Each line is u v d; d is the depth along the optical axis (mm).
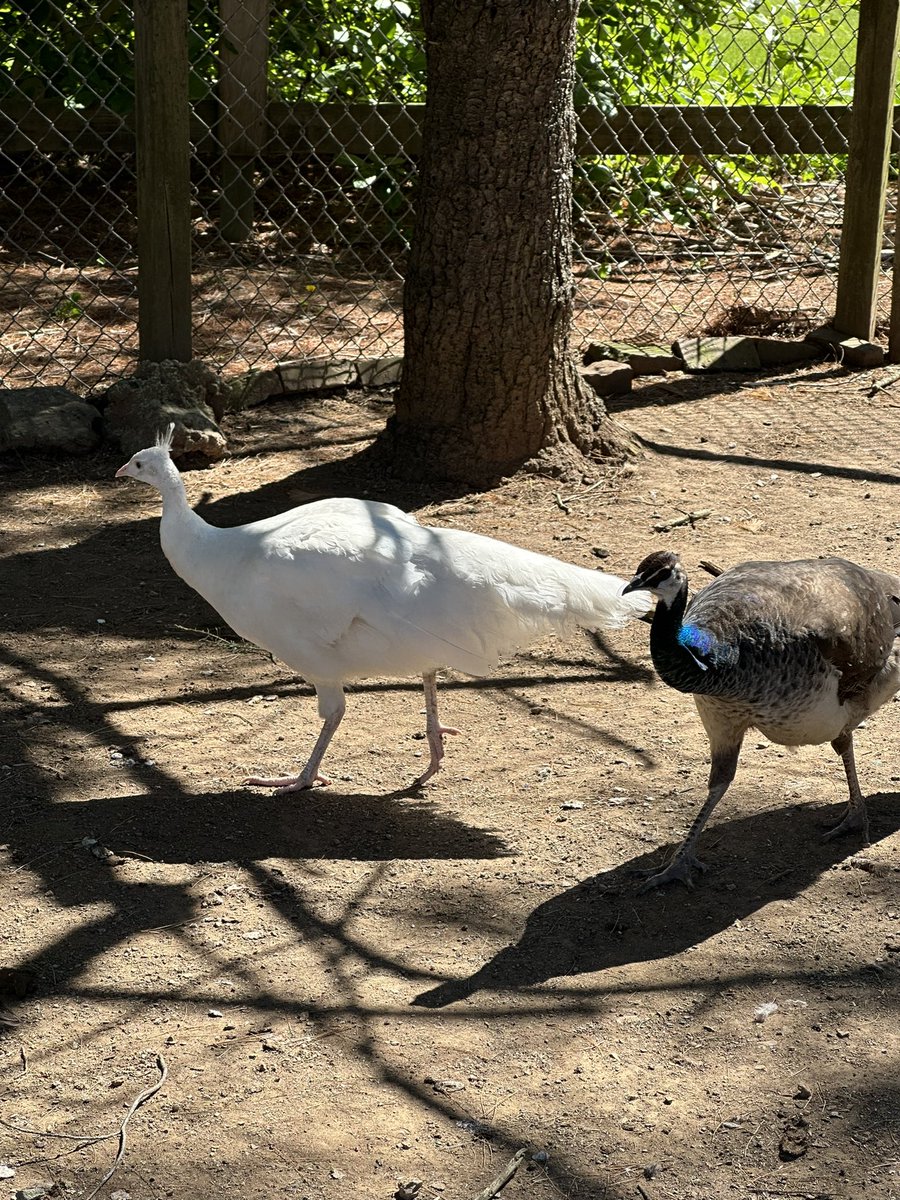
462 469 4898
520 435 4910
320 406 5430
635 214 7070
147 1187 2936
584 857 3529
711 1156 2961
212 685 4074
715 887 3449
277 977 3275
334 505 3758
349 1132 3006
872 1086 3049
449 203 4754
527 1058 3119
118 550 4598
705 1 6809
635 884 3459
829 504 4812
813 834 3572
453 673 4145
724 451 5152
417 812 3664
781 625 3363
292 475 4957
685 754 3816
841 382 5680
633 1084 3072
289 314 6047
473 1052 3131
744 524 4691
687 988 3236
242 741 3883
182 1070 3107
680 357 5762
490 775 3770
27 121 6281
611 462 5012
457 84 4676
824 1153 2957
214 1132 3010
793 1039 3133
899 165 6406
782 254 6781
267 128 6379
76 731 3893
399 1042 3148
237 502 4793
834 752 3826
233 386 5352
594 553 4527
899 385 5648
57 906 3422
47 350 5637
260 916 3404
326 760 3828
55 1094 3074
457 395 4879
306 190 7039
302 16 6566
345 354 5695
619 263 6691
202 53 6172
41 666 4105
